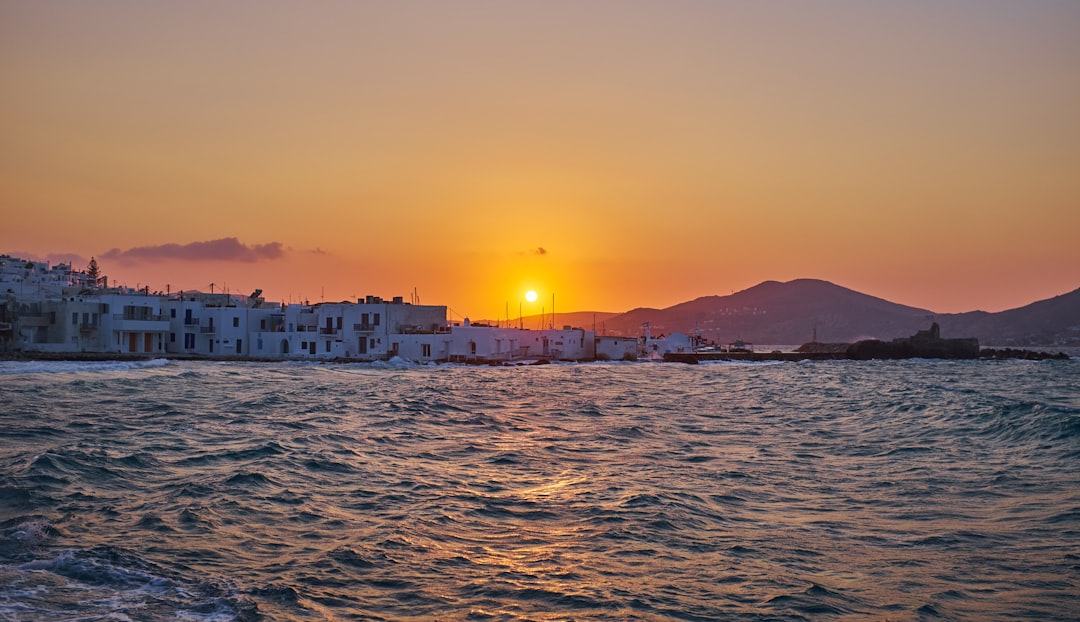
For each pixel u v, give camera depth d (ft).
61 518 85.30
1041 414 177.68
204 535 82.23
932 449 148.56
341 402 215.10
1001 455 141.28
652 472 124.06
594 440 158.92
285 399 215.72
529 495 105.91
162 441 137.28
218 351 442.50
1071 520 94.99
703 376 390.01
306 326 450.71
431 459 131.54
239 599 65.21
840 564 79.46
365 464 123.34
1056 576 76.07
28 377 255.50
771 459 138.10
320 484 107.65
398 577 73.05
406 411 197.57
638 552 82.07
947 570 77.87
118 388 237.66
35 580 67.31
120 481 104.17
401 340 438.40
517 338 491.31
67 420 163.73
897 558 81.46
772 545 85.30
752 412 219.61
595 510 97.60
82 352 392.68
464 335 451.94
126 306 410.93
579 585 72.33
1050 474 122.93
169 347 436.35
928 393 265.13
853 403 241.96
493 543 83.97
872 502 105.19
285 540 82.28
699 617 65.92
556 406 228.84
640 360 552.82
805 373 421.59
